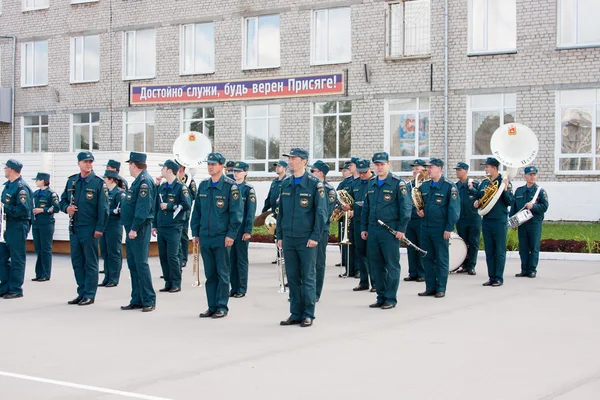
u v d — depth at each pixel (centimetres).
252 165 2875
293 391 679
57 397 668
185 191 1319
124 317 1067
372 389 682
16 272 1253
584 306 1105
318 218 980
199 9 2947
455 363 775
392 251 1120
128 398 663
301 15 2747
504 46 2456
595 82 2314
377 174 1137
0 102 3341
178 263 1323
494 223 1334
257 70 2839
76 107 3225
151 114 3077
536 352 820
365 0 2633
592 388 679
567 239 1855
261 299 1234
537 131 2391
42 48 3319
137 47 3108
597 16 2330
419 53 2569
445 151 2509
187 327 988
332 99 2708
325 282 1430
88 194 1177
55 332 959
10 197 1233
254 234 2234
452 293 1257
